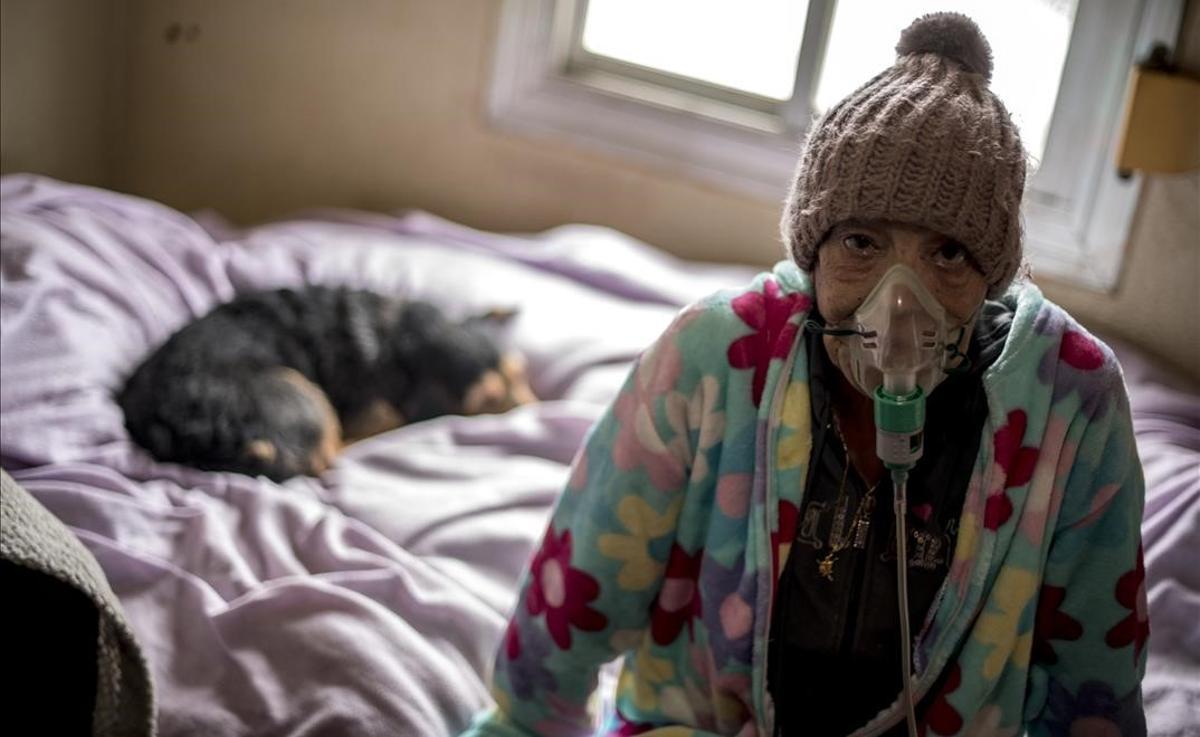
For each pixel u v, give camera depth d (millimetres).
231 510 1716
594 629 1148
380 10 2689
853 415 1075
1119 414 1062
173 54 2816
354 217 2625
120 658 1113
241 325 2061
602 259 2461
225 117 2846
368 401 2096
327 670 1367
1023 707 1151
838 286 999
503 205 2764
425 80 2713
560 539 1155
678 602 1146
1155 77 2086
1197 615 1577
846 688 1109
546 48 2629
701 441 1083
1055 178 2361
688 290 2408
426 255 2451
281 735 1312
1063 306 2383
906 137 945
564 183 2707
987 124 962
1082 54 2295
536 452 1940
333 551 1609
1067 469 1050
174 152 2893
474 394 2113
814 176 995
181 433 1818
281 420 1881
